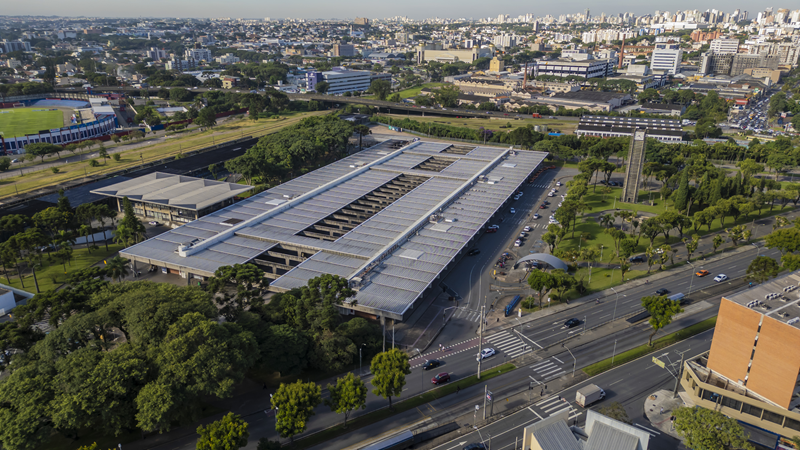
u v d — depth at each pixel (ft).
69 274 616.39
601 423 322.75
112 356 357.82
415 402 410.72
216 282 469.16
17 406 335.26
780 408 351.05
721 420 334.65
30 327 429.38
